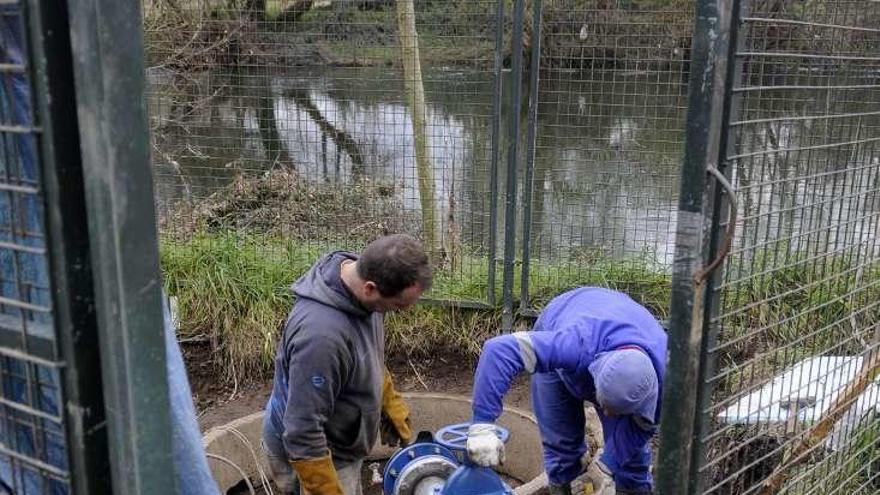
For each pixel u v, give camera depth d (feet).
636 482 10.03
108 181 3.49
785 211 6.32
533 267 17.17
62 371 3.80
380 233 17.48
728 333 7.20
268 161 19.03
